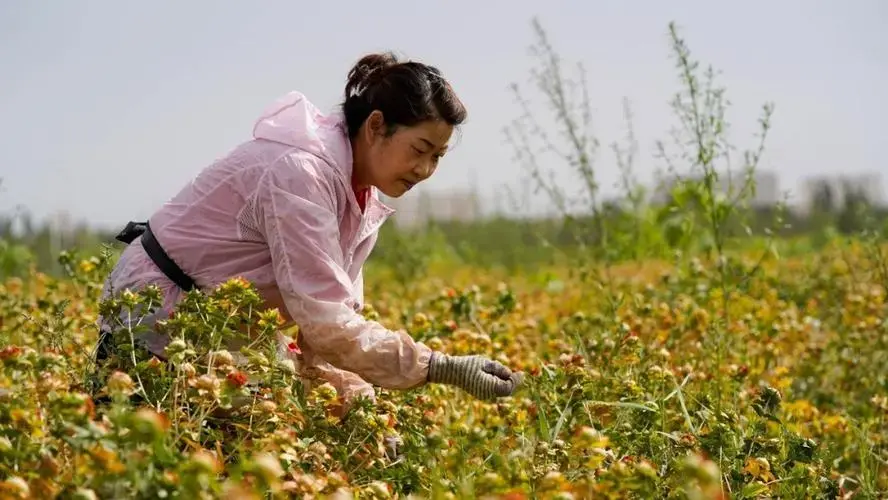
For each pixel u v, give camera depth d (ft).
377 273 36.70
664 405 14.61
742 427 14.08
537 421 13.74
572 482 11.06
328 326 12.05
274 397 11.55
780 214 20.63
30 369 11.32
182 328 11.48
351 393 13.48
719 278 22.62
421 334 17.43
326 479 10.30
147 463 8.69
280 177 12.22
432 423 13.34
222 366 11.03
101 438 8.73
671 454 12.71
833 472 14.33
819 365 20.59
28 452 9.48
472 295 19.62
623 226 29.04
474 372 12.27
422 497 11.41
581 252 24.99
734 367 17.54
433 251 46.80
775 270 31.32
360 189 13.11
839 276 27.43
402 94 12.30
